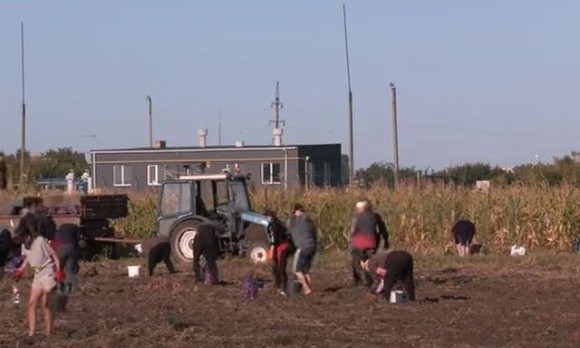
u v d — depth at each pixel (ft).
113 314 92.38
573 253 157.17
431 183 177.37
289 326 86.43
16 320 89.51
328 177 307.17
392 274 101.81
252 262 142.20
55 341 78.74
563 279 122.01
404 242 168.86
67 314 92.38
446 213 168.55
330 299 103.60
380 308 97.19
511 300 103.76
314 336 81.05
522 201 167.94
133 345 76.89
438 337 81.10
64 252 103.71
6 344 77.46
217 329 84.28
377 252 109.40
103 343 77.51
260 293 108.58
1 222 147.02
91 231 157.69
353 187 182.50
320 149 311.06
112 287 115.34
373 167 277.23
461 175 216.95
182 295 108.17
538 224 166.81
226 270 133.18
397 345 77.30
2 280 114.62
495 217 167.94
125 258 161.38
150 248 128.77
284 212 171.42
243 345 76.89
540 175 189.88
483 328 85.76
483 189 174.09
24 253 88.99
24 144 253.65
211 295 107.76
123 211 166.50
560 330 85.05
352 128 230.89
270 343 77.71
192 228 146.61
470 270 133.18
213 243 117.19
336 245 169.58
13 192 185.88
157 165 301.63
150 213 179.01
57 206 155.33
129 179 302.66
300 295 106.73
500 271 131.75
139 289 113.91
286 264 113.70
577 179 191.83
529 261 143.02
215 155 298.76
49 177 390.63
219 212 147.84
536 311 95.76
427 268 136.05
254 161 295.48
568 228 165.27
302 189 181.68
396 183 183.11
